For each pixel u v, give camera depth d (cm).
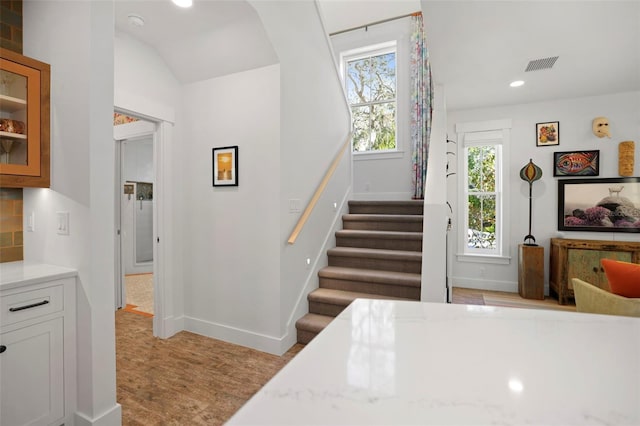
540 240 422
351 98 526
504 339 66
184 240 308
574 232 406
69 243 174
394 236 340
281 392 47
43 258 189
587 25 238
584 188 401
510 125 432
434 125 321
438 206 247
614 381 50
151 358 255
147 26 251
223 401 201
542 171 420
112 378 174
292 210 281
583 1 209
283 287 266
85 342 167
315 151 327
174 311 301
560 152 411
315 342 64
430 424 40
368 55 508
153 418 185
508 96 398
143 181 590
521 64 307
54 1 179
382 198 498
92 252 166
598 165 396
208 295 296
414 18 464
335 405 44
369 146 517
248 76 273
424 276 246
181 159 306
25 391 151
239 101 277
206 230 296
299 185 294
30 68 174
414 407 43
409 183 483
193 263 303
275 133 262
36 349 155
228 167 282
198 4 228
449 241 349
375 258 325
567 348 62
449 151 464
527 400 45
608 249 365
